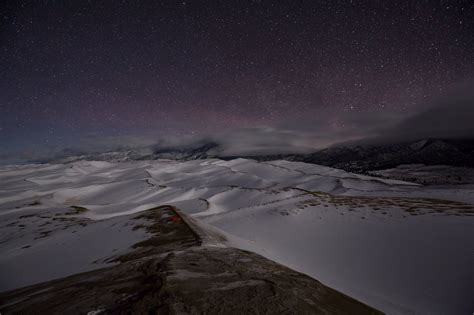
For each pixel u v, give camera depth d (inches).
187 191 3326.8
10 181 6343.5
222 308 160.2
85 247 669.9
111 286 208.1
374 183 4074.8
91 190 3932.1
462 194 1583.4
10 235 1203.2
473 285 406.6
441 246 565.0
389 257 569.6
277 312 161.8
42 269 551.2
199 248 395.5
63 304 182.1
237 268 264.4
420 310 374.9
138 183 4136.3
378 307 379.9
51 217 1637.6
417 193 1776.6
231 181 4798.2
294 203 1275.8
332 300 207.2
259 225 982.4
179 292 179.5
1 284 500.1
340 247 678.5
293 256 649.0
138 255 453.7
